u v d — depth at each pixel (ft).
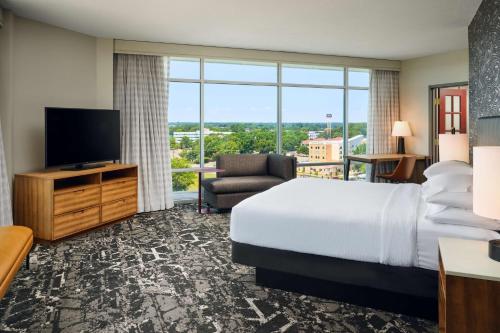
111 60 16.93
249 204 9.15
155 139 17.95
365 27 15.34
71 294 8.63
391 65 22.68
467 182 8.08
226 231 14.16
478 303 5.17
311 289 8.66
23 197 12.88
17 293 8.67
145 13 13.39
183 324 7.31
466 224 7.14
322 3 12.42
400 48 19.39
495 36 11.11
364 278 7.77
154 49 17.71
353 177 23.38
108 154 15.87
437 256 7.08
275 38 17.20
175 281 9.42
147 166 17.78
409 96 22.66
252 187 17.13
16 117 13.69
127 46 17.21
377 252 7.55
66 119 14.15
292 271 8.45
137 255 11.38
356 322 7.44
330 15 13.69
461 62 19.72
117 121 16.21
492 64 11.42
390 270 7.51
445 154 13.85
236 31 15.90
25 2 12.16
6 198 12.34
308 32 16.10
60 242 12.67
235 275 9.83
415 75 22.21
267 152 21.29
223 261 10.88
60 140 13.96
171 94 19.19
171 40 17.44
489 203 5.40
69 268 10.28
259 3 12.42
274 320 7.50
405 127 21.89
